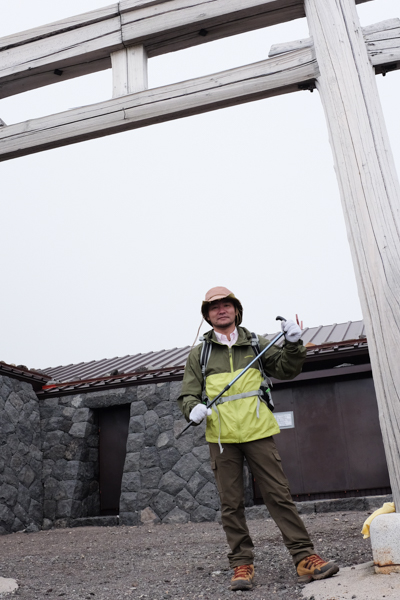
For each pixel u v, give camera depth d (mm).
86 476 8938
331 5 3932
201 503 7945
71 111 4340
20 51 4656
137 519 8164
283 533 3141
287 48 3969
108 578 3818
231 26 4262
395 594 2486
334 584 2818
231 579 3314
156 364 9992
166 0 4348
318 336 10102
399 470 3051
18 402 8852
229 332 3438
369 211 3445
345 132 3625
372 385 8117
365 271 3375
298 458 8156
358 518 6070
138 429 8703
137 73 4336
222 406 3242
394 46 3797
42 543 6516
